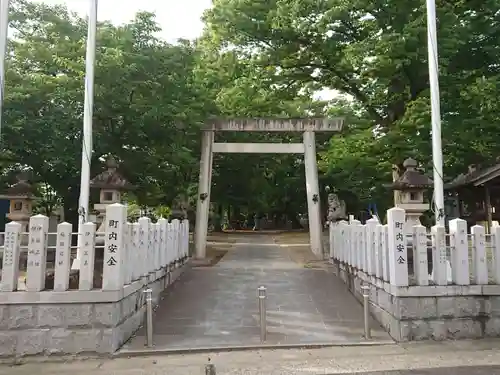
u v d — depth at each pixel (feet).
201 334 29.40
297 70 66.33
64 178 55.57
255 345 27.04
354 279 39.65
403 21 53.21
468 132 50.57
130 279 29.12
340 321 32.32
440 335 27.63
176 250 46.80
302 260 60.13
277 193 134.31
